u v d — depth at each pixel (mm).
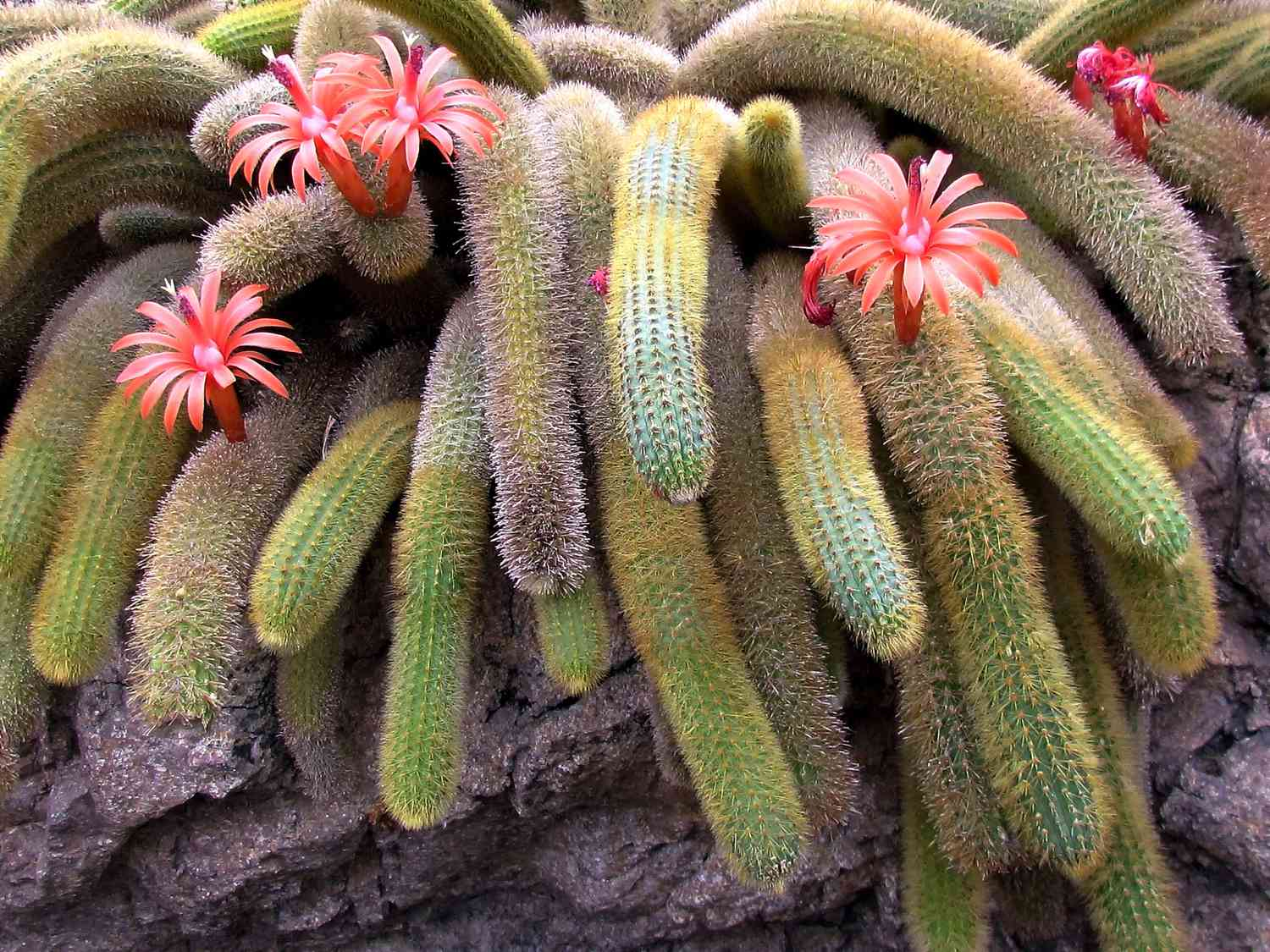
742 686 274
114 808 328
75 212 364
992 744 273
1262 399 343
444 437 305
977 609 276
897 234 261
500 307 299
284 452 334
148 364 282
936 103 341
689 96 331
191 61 356
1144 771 325
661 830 353
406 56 381
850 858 344
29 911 353
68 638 297
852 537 254
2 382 405
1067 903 334
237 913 365
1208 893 336
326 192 317
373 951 394
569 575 282
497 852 375
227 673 300
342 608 339
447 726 285
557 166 324
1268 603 337
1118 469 268
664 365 252
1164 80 385
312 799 344
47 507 316
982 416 275
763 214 344
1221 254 357
